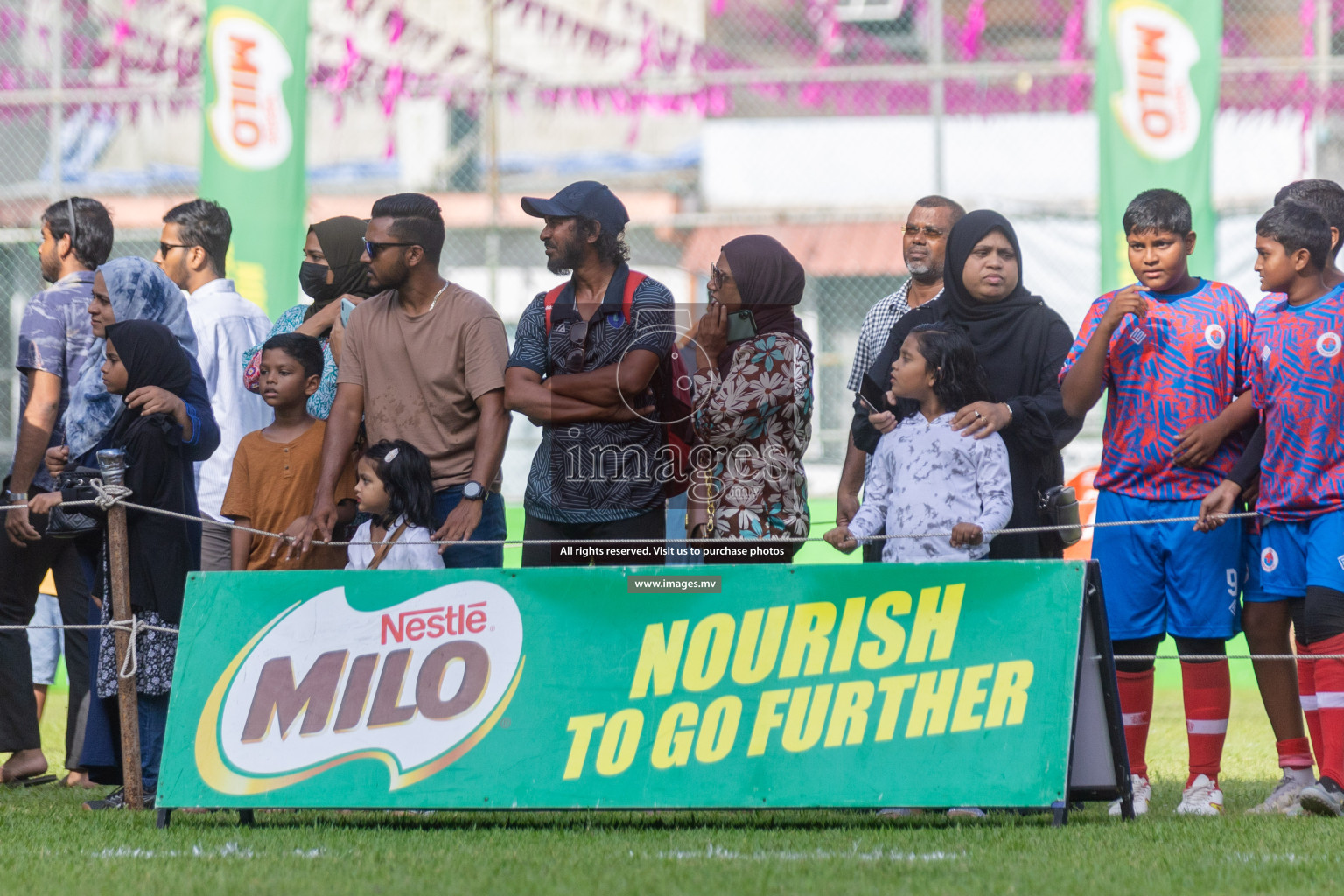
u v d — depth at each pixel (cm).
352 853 1395
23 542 2008
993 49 5747
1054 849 1383
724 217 4384
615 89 4497
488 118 4231
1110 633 1720
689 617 1545
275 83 3306
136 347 1836
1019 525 1717
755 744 1514
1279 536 1692
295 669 1562
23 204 5250
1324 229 1688
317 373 1903
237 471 1889
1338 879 1259
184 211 2180
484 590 1564
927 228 1980
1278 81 4581
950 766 1495
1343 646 1647
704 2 5875
